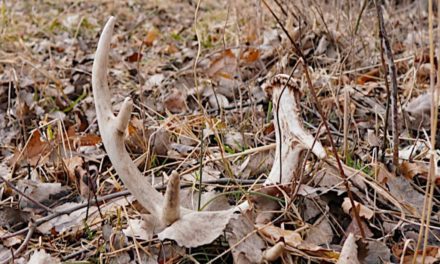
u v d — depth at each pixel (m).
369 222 1.57
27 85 3.07
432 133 1.25
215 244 1.48
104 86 1.41
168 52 4.02
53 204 1.82
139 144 2.07
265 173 1.84
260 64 3.04
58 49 4.25
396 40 3.29
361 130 2.23
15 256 1.54
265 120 2.39
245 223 1.46
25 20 5.32
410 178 1.79
